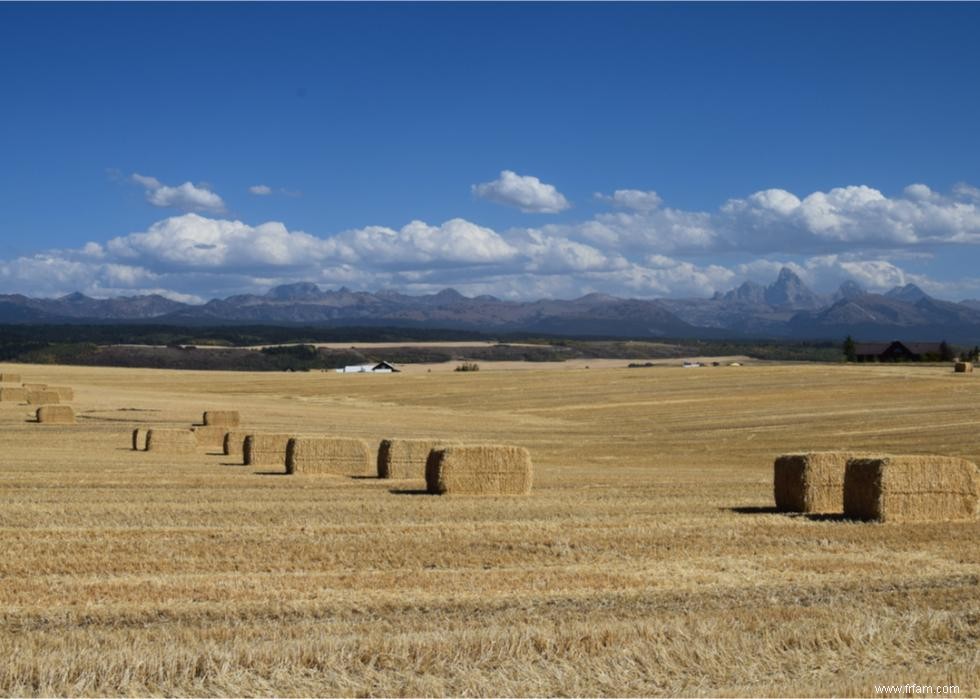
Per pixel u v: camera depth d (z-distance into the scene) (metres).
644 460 44.00
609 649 10.66
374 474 32.47
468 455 25.64
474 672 10.05
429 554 16.25
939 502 20.98
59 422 51.91
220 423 52.75
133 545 16.80
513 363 165.62
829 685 9.74
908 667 10.52
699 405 69.75
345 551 16.41
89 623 11.74
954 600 13.16
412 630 11.27
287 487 27.11
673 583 14.05
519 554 16.38
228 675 9.91
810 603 13.05
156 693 9.57
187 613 12.15
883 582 14.38
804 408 64.56
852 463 21.27
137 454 39.09
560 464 41.84
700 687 9.88
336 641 10.60
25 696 9.45
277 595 12.98
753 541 17.89
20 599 12.68
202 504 22.58
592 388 84.19
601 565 15.48
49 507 21.56
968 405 61.69
